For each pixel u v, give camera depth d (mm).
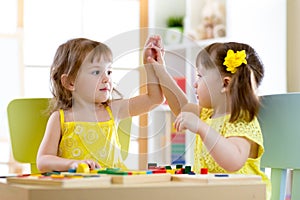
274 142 1544
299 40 2527
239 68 1468
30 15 3330
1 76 3262
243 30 2672
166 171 1182
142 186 960
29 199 914
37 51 3336
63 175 1050
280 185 1566
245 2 2662
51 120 1489
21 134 1628
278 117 1537
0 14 3291
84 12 3352
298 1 2527
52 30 3348
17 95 3275
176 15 3125
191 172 1172
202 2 3051
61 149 1474
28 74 3320
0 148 3205
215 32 2918
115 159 1417
